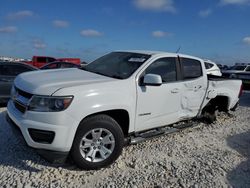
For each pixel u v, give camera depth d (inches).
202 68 220.4
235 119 293.6
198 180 148.6
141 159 170.7
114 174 150.1
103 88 150.0
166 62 190.4
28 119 138.3
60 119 135.5
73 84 146.6
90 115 148.8
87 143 148.1
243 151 198.2
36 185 134.2
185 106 203.0
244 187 145.7
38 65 975.0
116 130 154.2
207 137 223.5
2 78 285.6
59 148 138.3
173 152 185.6
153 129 187.8
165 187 139.9
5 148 173.3
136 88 164.9
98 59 211.9
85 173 149.0
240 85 269.4
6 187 130.8
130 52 199.5
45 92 137.6
